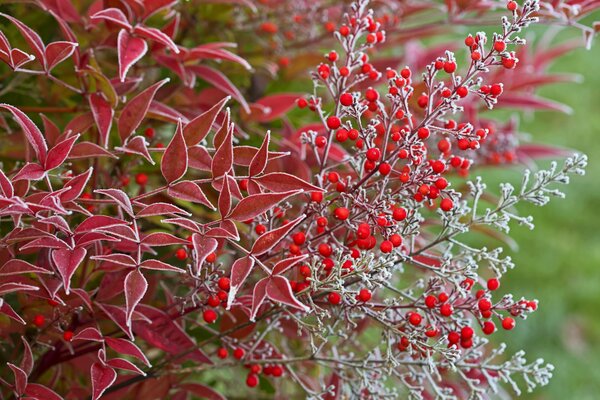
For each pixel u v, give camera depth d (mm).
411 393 751
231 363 803
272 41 1030
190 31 1031
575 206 2512
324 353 906
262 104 919
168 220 699
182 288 912
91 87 799
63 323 758
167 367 819
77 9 933
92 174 814
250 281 864
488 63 728
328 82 757
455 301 770
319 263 719
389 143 856
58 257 682
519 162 1018
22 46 901
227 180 696
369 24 771
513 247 953
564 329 2113
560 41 2941
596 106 2994
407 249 854
